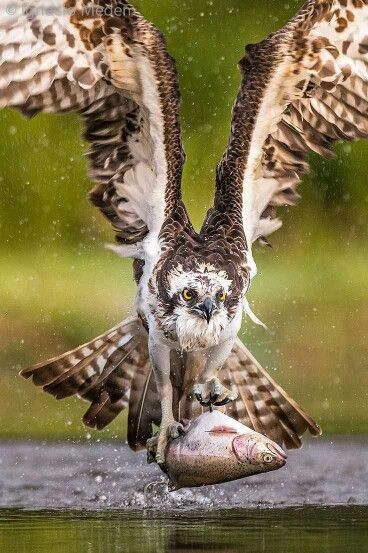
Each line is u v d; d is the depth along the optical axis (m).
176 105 12.25
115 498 13.07
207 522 11.48
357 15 12.52
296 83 12.58
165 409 12.32
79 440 17.70
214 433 11.26
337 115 13.14
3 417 19.14
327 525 11.23
